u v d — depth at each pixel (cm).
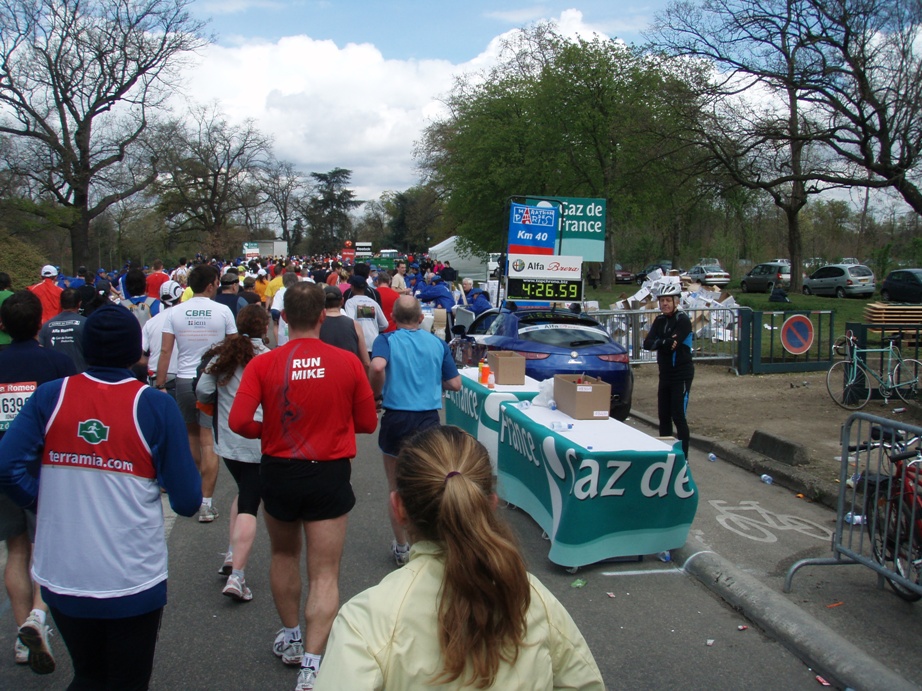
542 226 1340
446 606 159
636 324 1470
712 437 882
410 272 3781
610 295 3712
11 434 265
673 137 2194
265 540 573
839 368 1298
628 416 1059
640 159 2583
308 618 355
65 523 266
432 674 157
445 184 4528
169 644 410
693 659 406
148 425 271
